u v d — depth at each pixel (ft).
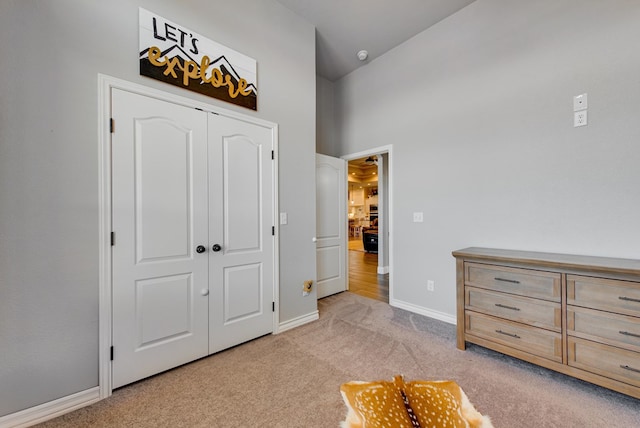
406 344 7.43
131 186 5.65
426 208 9.52
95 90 5.23
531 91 7.18
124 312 5.58
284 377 5.93
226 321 7.16
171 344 6.22
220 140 7.05
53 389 4.84
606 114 6.12
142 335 5.82
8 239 4.47
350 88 12.39
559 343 5.54
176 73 6.29
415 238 9.87
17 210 4.54
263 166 7.98
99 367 5.28
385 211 16.58
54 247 4.84
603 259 5.76
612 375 4.95
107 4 5.40
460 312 7.04
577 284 5.32
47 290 4.79
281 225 8.43
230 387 5.61
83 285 5.13
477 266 6.73
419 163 9.73
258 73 7.89
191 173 6.52
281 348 7.24
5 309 4.46
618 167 5.99
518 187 7.41
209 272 6.83
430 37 9.38
